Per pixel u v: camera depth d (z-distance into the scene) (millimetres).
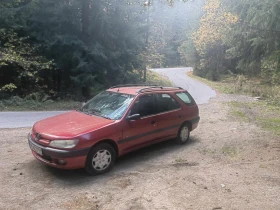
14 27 13641
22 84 15555
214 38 33188
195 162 5910
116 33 16250
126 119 5441
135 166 5559
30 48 14266
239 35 8500
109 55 15766
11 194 4168
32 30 14633
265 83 23547
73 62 15258
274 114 12516
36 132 5012
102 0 15500
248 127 9641
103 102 6121
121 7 15648
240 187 4629
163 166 5598
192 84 29547
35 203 3924
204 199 4164
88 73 15352
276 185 4730
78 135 4652
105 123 5164
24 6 13664
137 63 17984
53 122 5340
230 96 19953
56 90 16719
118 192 4340
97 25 15516
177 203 4023
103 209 3805
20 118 9820
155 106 6254
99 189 4430
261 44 7852
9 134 7566
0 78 14891
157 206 3920
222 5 8305
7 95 14156
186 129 7328
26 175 4891
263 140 7852
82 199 4074
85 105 6352
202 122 10547
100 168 5023
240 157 6320
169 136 6699
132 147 5637
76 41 14547
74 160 4594
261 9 7172
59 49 14914
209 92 22453
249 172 5348
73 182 4676
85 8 15453
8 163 5426
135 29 16875
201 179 4941
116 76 16938
